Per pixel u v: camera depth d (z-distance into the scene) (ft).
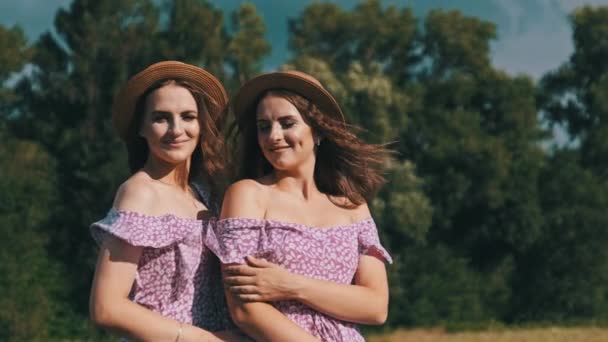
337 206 18.63
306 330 17.34
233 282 17.02
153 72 17.67
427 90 158.81
